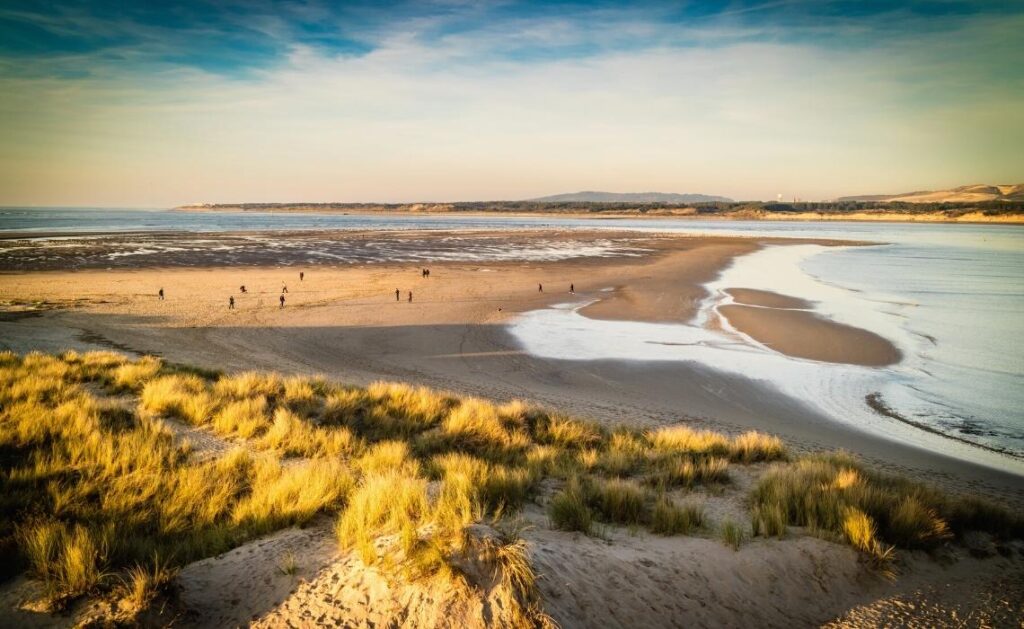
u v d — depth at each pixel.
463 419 11.41
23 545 4.75
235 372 19.17
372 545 4.63
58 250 69.00
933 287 44.47
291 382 14.15
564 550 5.09
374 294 40.50
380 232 116.81
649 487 8.43
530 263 61.41
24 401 9.96
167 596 4.21
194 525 5.86
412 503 5.84
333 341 26.91
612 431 12.85
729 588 5.18
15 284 43.31
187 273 51.47
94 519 5.68
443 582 4.18
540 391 19.23
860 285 45.69
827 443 14.48
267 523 5.95
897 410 17.77
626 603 4.59
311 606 4.21
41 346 23.45
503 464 9.34
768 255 71.44
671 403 18.14
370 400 13.09
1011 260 65.81
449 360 23.59
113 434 8.46
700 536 6.32
